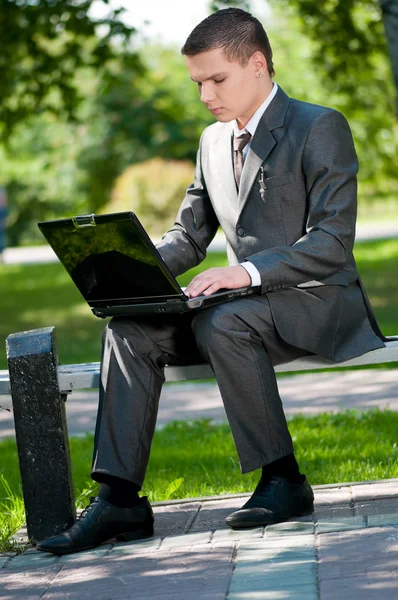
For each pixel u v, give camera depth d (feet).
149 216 149.89
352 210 15.08
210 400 32.09
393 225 142.92
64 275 96.17
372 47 65.92
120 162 163.12
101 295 14.83
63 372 15.12
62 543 14.21
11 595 12.51
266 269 14.56
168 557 13.34
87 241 14.26
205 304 14.33
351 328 15.38
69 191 171.73
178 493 18.88
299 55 104.01
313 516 14.92
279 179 15.16
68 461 15.23
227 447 23.63
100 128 163.63
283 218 15.25
